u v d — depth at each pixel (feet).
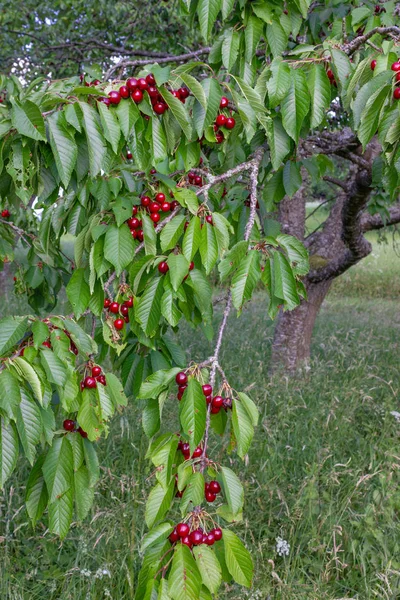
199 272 6.17
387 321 29.60
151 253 6.20
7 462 5.23
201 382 5.58
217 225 6.04
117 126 5.89
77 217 7.12
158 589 4.90
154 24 20.98
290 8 7.98
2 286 32.50
